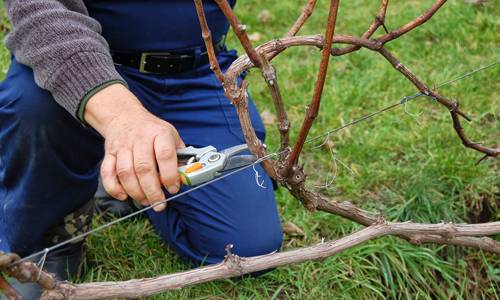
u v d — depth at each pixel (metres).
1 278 0.86
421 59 2.60
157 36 1.60
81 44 1.17
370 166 2.02
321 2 3.20
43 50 1.18
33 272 0.86
